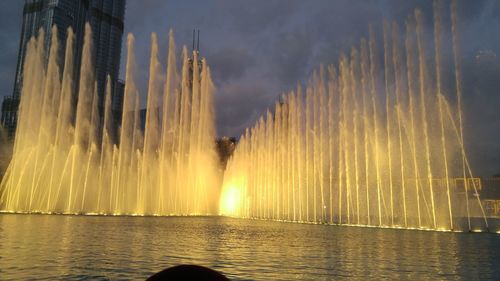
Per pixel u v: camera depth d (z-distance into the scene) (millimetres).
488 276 10320
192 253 13266
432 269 11312
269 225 35469
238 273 9867
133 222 30031
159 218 39531
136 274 9086
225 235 21672
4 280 8047
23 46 87062
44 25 88188
